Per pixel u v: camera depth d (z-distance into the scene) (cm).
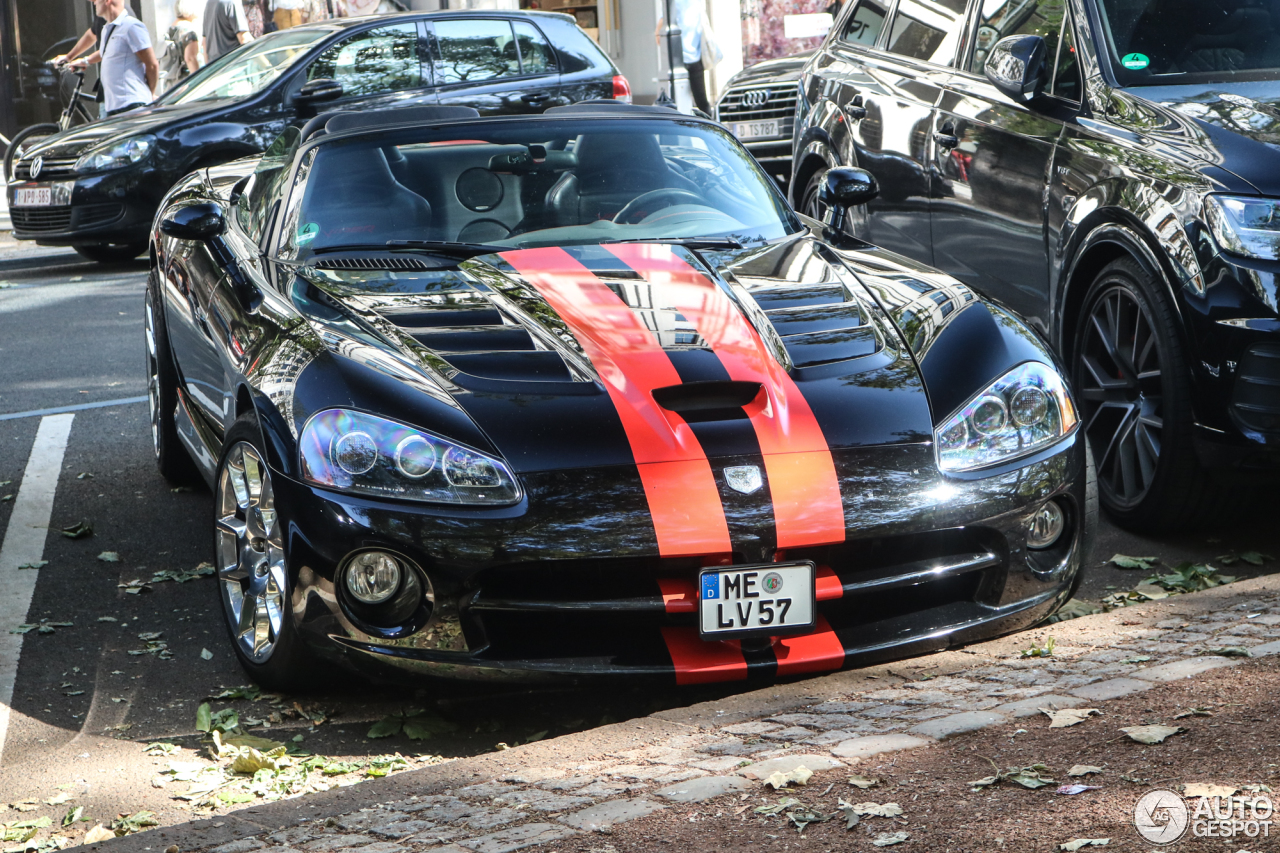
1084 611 366
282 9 1396
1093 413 460
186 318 455
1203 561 408
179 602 410
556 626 312
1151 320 415
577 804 245
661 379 324
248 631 343
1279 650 301
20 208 1011
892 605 328
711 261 394
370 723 322
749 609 304
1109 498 442
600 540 299
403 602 307
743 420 317
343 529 305
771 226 434
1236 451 390
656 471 305
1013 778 239
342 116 470
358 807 254
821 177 686
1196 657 303
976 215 532
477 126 456
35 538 470
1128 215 427
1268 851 204
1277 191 390
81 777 297
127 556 451
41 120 1587
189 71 1316
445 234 416
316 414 317
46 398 665
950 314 358
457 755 303
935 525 313
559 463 305
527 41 1038
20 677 357
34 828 272
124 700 341
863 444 316
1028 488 326
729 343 340
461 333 343
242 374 357
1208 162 409
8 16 1566
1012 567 329
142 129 991
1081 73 486
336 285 380
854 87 652
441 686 309
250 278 405
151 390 538
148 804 282
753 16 1727
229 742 311
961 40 582
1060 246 469
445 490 303
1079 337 461
